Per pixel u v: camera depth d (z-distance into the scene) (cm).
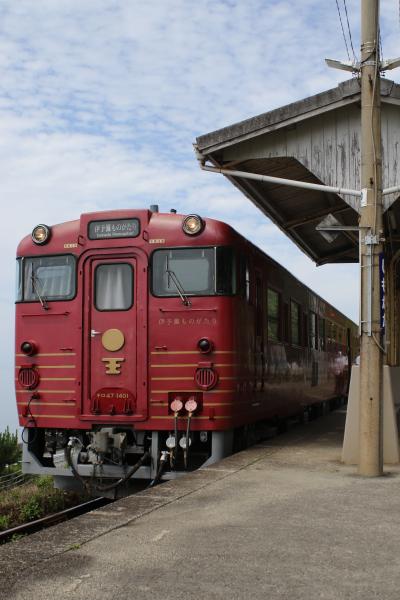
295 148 1007
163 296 933
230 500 661
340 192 849
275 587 412
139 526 559
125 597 397
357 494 689
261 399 1114
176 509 621
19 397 977
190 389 914
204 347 911
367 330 813
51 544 505
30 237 1001
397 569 446
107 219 963
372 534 531
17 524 1017
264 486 733
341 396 2269
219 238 928
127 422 927
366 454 802
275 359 1230
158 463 918
